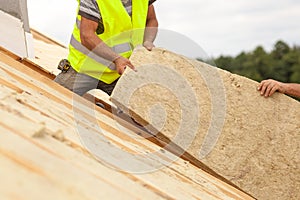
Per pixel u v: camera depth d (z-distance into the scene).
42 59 6.20
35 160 1.85
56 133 2.37
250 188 4.25
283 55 54.56
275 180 4.29
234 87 4.30
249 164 4.26
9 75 3.53
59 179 1.79
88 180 1.93
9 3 4.99
